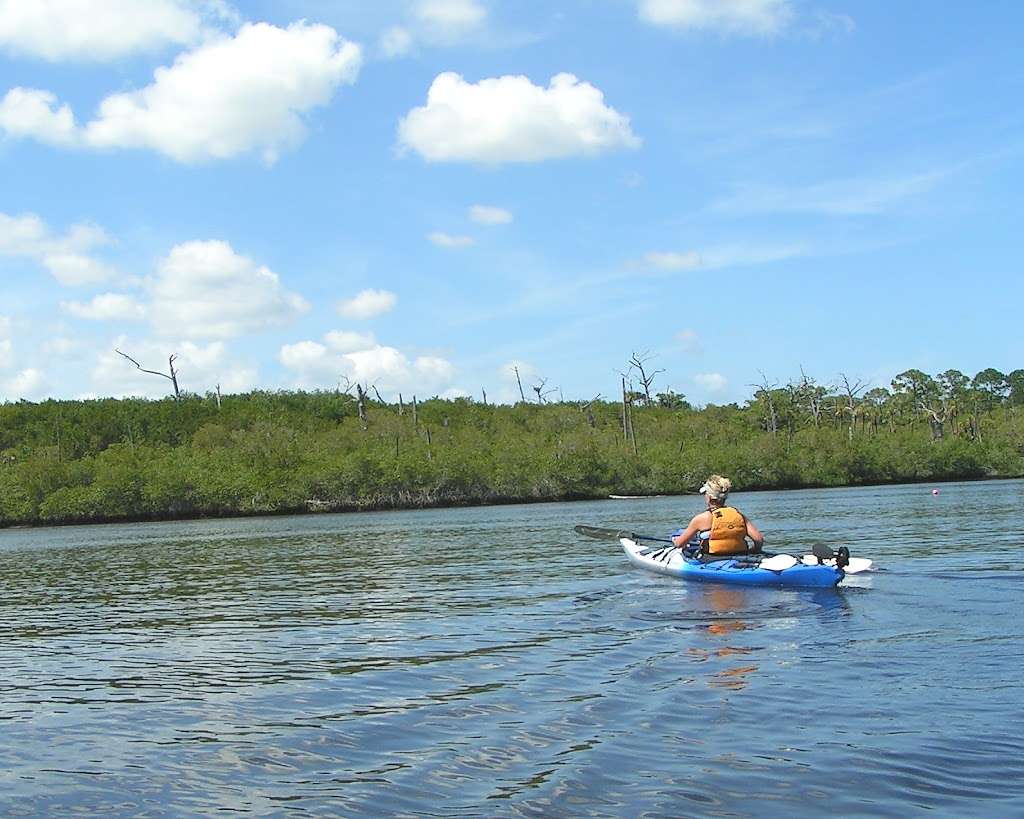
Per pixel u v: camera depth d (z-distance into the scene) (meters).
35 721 7.68
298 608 14.02
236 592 16.72
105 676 9.48
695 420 95.94
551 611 12.27
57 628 13.26
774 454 78.56
